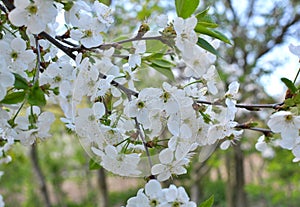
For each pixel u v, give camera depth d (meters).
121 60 0.40
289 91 0.36
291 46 0.35
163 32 0.34
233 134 0.40
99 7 0.35
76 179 3.18
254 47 1.58
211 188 2.85
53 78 0.35
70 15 0.32
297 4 1.57
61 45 0.35
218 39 0.36
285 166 1.73
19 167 2.35
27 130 0.35
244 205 1.84
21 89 0.31
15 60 0.32
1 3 0.34
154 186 0.32
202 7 1.35
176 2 0.34
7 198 2.69
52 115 0.36
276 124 0.35
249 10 1.58
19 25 0.29
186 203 0.32
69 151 2.73
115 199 2.67
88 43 0.34
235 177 1.81
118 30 0.96
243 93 1.48
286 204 2.07
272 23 1.60
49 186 3.43
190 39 0.33
